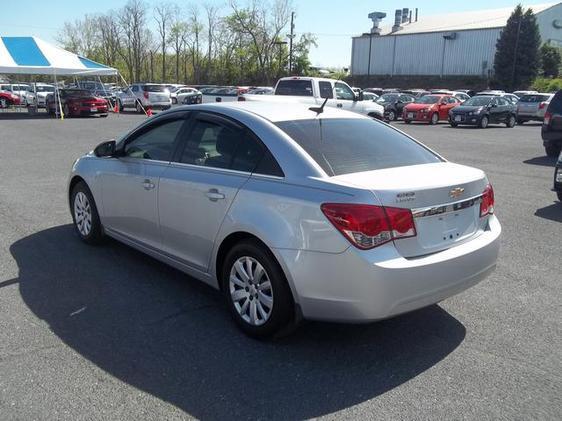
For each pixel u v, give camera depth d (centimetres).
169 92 3412
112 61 8250
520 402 303
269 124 386
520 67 5828
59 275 484
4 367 329
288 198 341
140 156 482
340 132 403
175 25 7744
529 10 5809
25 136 1781
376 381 323
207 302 434
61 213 703
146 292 452
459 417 289
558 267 530
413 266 320
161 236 452
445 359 350
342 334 383
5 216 684
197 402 299
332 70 8169
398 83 7125
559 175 793
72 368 330
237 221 365
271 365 339
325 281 325
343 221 315
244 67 7288
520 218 729
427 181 343
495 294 460
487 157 1389
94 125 2280
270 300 357
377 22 7431
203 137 426
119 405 294
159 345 362
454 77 6619
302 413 290
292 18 6106
